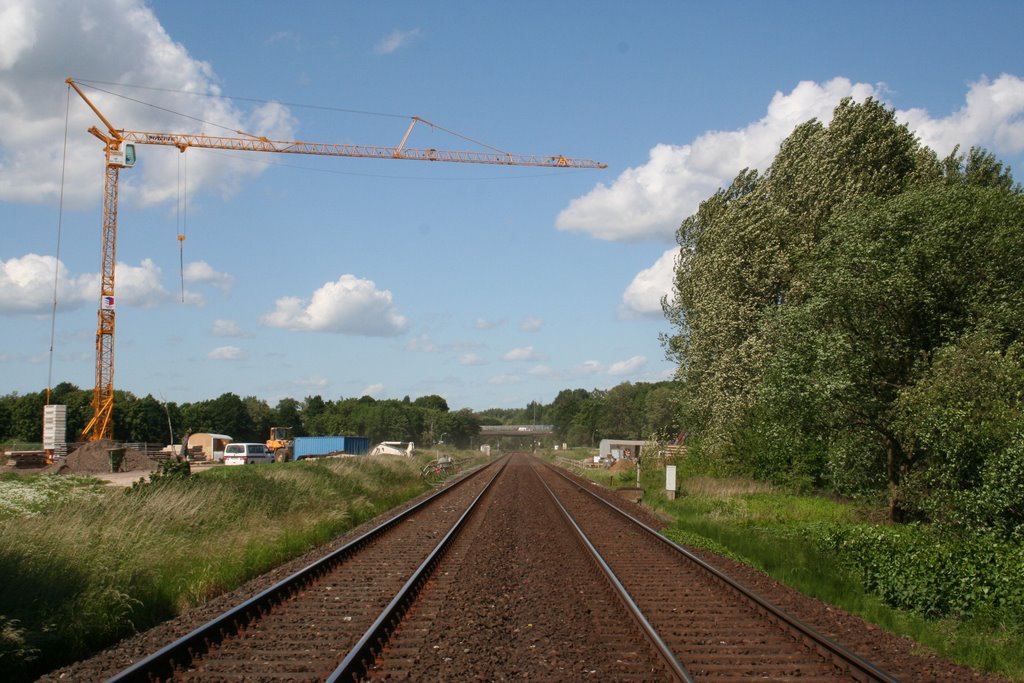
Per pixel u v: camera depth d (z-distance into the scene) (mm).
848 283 22594
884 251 22859
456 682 8641
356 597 13258
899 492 22891
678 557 18062
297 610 12266
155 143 95000
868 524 20812
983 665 9672
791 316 24344
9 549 11734
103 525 15055
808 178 35812
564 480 54281
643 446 48594
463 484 49031
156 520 16672
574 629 11008
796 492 31766
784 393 23734
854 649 10242
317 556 17656
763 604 12078
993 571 12602
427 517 27828
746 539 20016
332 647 10102
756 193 37312
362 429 147625
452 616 11820
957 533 17188
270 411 135625
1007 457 16562
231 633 10789
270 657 9664
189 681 8742
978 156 48281
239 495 22844
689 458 41344
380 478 40938
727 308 35500
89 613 10844
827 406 23109
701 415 38688
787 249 34875
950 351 19656
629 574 15836
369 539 20547
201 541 16844
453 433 181750
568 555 18438
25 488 23234
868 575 14500
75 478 36906
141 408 93625
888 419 22344
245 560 16000
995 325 20781
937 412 18469
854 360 22562
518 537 22062
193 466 56750
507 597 13289
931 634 11242
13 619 9625
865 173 35188
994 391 18297
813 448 30359
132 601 11750
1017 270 21891
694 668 9227
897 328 22938
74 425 91875
